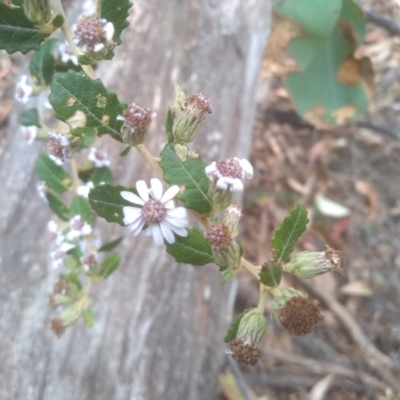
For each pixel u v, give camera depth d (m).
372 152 0.79
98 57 0.16
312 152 0.77
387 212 0.73
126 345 0.41
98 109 0.16
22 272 0.41
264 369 0.58
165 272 0.45
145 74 0.49
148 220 0.15
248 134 0.57
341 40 0.45
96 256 0.24
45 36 0.16
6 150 0.51
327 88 0.49
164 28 0.51
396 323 0.64
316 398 0.56
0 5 0.16
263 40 0.55
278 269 0.16
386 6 0.86
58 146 0.18
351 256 0.69
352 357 0.60
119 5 0.16
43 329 0.39
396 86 0.86
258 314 0.16
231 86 0.52
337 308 0.63
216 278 0.49
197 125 0.17
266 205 0.70
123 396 0.40
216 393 0.53
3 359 0.38
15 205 0.45
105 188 0.16
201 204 0.16
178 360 0.44
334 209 0.70
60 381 0.38
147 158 0.17
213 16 0.52
